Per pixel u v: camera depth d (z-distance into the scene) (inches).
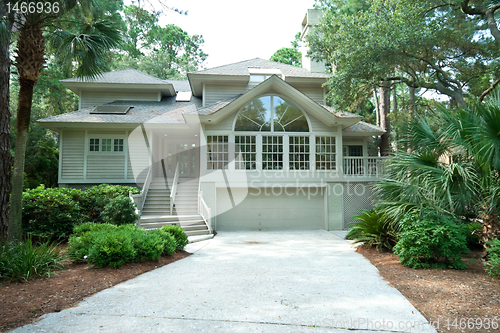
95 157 582.2
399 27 461.7
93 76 342.3
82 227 323.3
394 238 328.5
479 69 568.4
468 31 517.0
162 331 143.8
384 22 470.3
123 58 1315.2
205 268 270.2
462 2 486.0
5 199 265.1
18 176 279.9
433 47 528.7
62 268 251.6
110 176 582.9
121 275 239.6
